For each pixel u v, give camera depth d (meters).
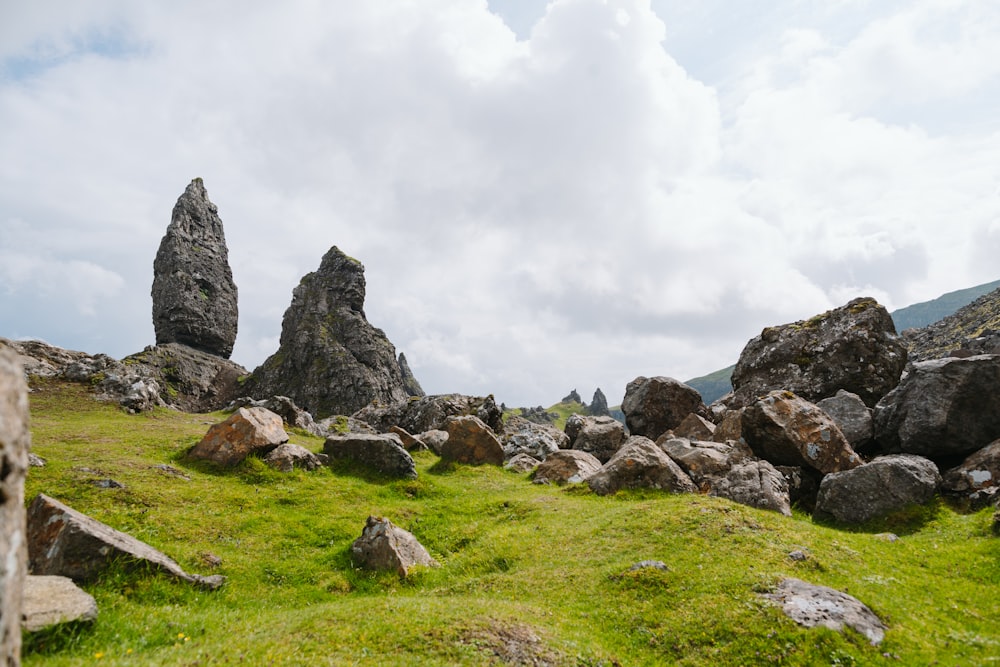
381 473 40.66
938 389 34.34
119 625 15.17
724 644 16.41
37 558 17.98
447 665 14.02
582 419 69.00
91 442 37.28
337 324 129.38
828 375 48.31
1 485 7.77
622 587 21.05
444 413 70.62
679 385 62.22
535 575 23.48
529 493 39.66
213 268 131.75
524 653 15.23
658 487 37.69
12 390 8.44
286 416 61.25
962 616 17.62
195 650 13.91
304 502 32.56
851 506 29.73
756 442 39.62
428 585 23.94
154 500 28.06
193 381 111.69
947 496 29.81
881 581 19.97
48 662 12.12
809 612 16.97
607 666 15.48
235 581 21.97
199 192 138.12
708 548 23.20
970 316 131.12
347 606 18.42
